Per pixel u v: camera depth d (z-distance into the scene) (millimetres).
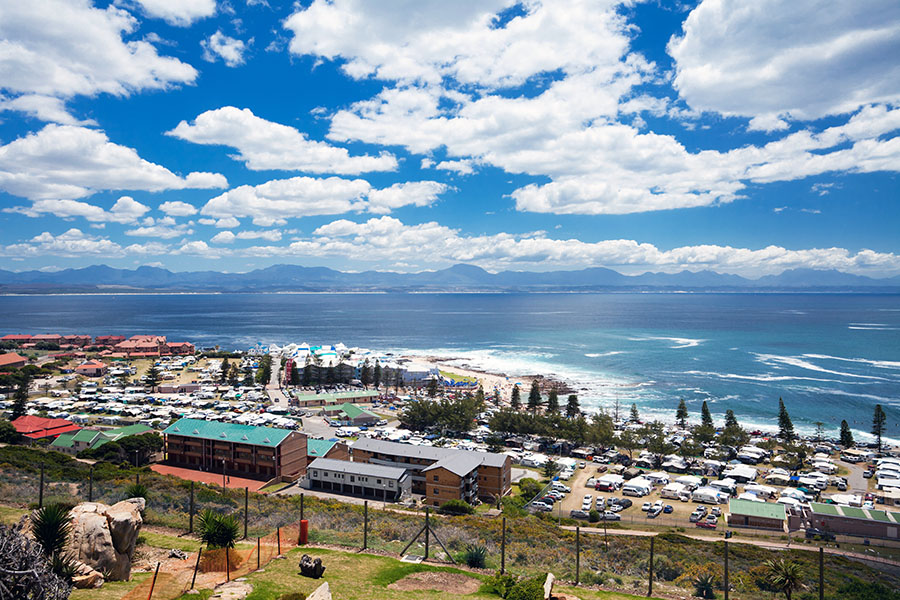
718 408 165250
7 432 98750
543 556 44281
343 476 85938
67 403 153000
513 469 109688
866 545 69312
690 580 40406
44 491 49625
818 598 38156
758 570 42781
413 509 75500
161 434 103000
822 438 131500
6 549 15602
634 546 52031
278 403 165625
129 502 27078
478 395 165500
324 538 39781
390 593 28406
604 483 98875
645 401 175125
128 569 25234
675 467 112375
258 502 56188
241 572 29328
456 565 35781
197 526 39156
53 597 16359
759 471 112250
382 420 147500
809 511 77875
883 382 199875
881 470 107500
